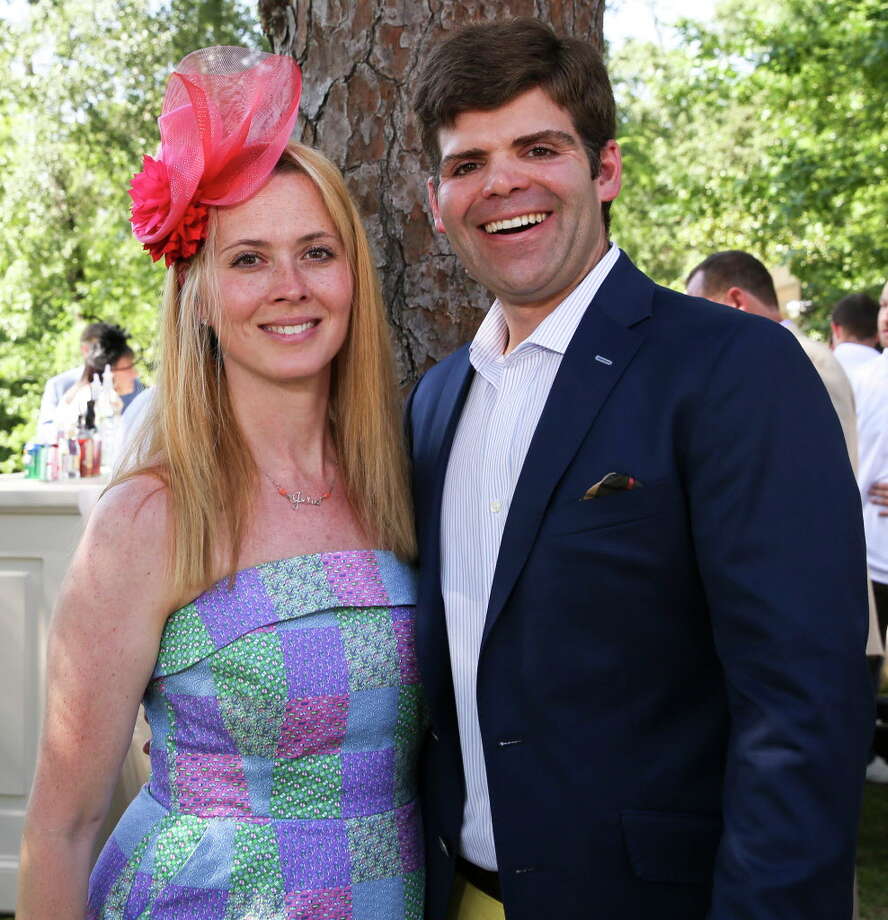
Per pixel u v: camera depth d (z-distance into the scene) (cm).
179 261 163
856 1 946
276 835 152
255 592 155
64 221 1410
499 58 152
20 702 296
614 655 141
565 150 154
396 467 174
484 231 158
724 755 145
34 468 327
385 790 160
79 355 1362
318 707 153
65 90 1352
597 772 142
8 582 294
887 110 965
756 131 1798
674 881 141
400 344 221
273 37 238
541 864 146
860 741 127
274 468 166
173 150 155
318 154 165
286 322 159
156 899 151
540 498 145
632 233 1891
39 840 154
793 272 1101
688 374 140
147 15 1381
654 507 139
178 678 156
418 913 162
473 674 155
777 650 128
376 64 217
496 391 163
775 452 132
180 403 159
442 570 161
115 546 152
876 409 409
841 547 130
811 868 123
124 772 260
